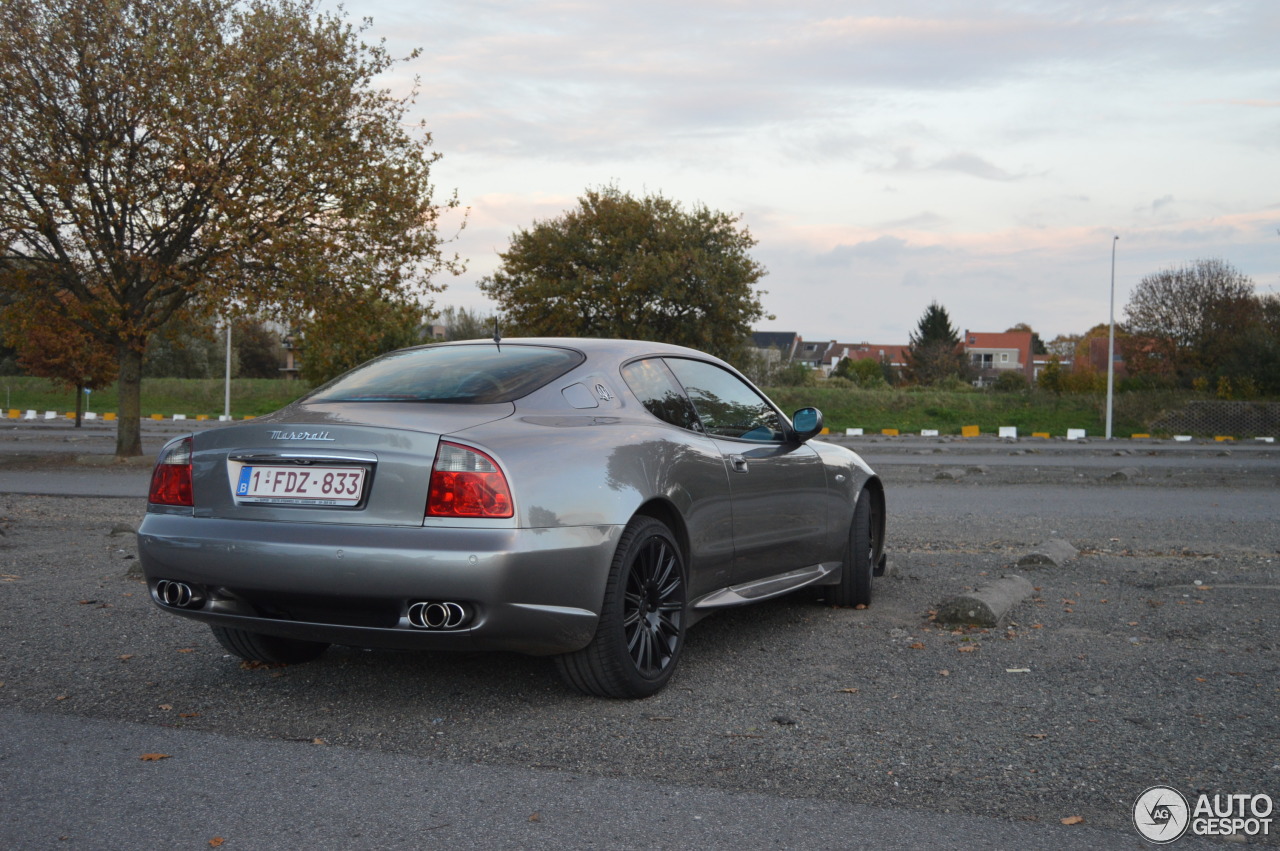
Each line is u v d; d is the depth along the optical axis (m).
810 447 5.38
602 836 2.58
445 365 4.14
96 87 17.34
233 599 3.60
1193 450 26.52
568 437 3.67
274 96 17.84
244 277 18.16
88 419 40.28
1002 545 8.14
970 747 3.27
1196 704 3.73
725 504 4.36
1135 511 10.82
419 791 2.88
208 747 3.26
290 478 3.52
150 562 3.69
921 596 5.94
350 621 3.44
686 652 4.57
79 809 2.74
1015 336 107.31
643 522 3.78
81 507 10.80
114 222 18.02
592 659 3.66
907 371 74.19
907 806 2.79
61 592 5.86
